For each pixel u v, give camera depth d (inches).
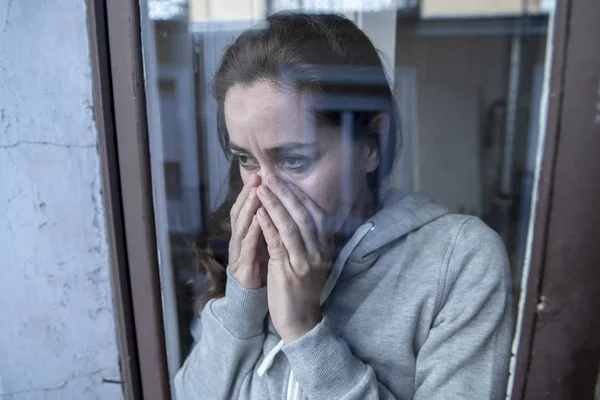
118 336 27.2
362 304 26.0
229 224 27.0
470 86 50.6
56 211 25.9
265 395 26.9
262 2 26.5
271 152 24.5
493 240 24.8
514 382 21.9
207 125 26.6
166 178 26.9
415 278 25.4
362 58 25.2
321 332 24.7
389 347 25.6
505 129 51.0
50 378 28.4
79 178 25.3
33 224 26.1
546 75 19.3
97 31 23.4
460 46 48.0
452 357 24.0
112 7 23.3
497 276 23.5
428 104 52.2
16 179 25.6
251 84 23.4
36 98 24.5
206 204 27.4
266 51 23.5
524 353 21.4
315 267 25.5
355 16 28.8
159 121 26.2
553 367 21.2
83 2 23.3
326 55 23.8
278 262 25.5
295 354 24.6
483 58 47.8
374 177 26.9
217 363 27.8
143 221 25.4
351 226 25.9
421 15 44.1
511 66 46.1
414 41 44.1
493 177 49.2
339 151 24.9
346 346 25.4
